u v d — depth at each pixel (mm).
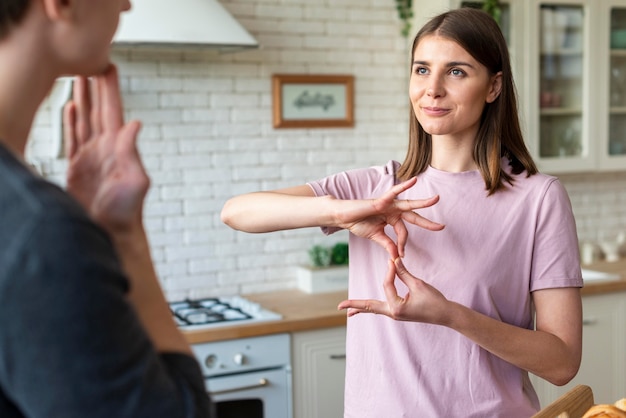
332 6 3701
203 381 798
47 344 634
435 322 1506
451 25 1631
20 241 637
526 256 1688
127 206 823
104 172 843
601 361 3625
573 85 3908
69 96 3037
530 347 1567
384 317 1711
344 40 3736
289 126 3629
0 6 710
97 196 829
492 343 1541
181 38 2930
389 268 1496
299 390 3078
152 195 3434
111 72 847
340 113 3738
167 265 3477
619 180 4398
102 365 654
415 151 1796
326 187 1795
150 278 834
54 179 3260
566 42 3869
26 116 752
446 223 1698
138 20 2912
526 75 3766
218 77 3508
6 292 634
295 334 3064
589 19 3902
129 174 823
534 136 3797
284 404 3053
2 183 665
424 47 1660
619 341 3658
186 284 3512
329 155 3738
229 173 3555
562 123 3898
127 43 2914
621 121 4066
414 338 1671
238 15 3521
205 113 3496
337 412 3156
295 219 1605
